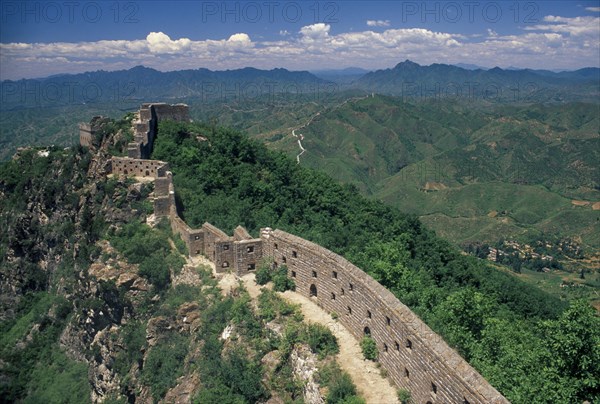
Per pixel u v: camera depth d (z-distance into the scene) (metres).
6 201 99.25
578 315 32.00
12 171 103.00
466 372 26.50
